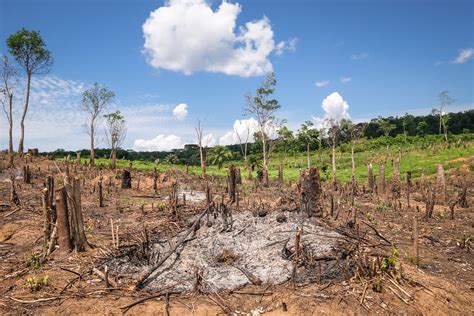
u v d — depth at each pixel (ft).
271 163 171.63
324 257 23.02
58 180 68.90
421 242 33.27
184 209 38.73
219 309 18.75
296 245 21.84
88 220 38.37
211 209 33.40
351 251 23.77
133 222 37.32
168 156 181.78
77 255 26.13
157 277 22.38
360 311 18.47
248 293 20.10
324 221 29.84
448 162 111.14
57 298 19.80
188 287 21.11
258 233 27.32
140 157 236.22
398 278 21.79
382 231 36.40
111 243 29.17
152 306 18.94
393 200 60.59
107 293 20.31
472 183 85.30
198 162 205.57
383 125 212.64
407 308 19.25
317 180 30.91
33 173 72.95
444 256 29.78
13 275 23.17
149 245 26.61
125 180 66.33
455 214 49.21
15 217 39.01
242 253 24.85
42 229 34.83
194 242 26.76
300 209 31.71
